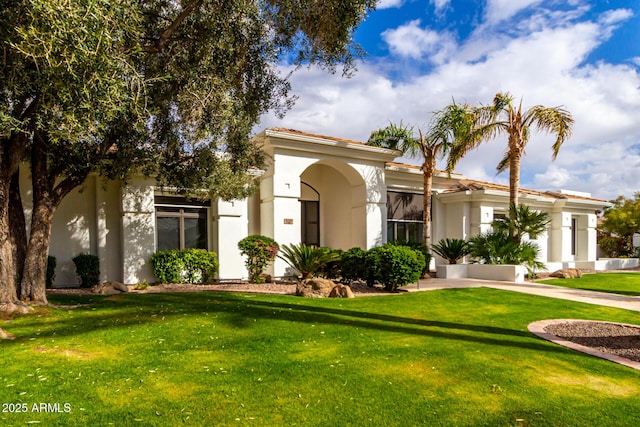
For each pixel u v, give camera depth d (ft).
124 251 42.11
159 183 41.88
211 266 44.93
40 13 16.33
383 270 39.88
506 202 70.38
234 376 15.78
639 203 101.55
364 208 56.54
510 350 20.40
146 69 29.30
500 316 29.94
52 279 39.42
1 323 22.74
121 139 30.27
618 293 43.91
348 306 31.07
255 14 30.14
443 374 16.62
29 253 27.71
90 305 28.43
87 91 18.20
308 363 17.46
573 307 34.32
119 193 43.37
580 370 17.88
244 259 48.70
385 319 26.89
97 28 17.61
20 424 11.69
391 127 69.10
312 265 42.14
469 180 79.25
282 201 49.44
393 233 63.93
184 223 47.62
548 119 52.85
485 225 67.05
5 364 16.38
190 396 13.85
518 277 51.42
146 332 21.47
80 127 18.84
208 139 32.89
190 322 23.65
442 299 35.70
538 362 18.65
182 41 31.24
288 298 33.45
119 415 12.37
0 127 18.04
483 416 12.95
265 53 33.09
